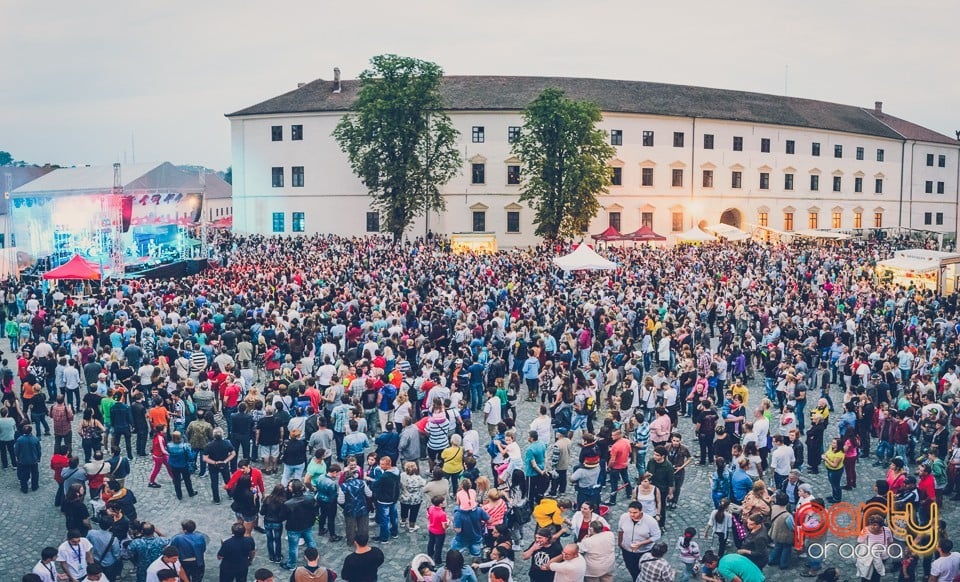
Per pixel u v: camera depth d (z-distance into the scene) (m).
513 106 69.44
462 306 28.67
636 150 73.38
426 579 10.61
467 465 14.11
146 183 47.34
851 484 17.33
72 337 25.17
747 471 14.97
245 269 41.53
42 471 18.27
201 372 20.67
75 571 11.14
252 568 13.65
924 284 39.78
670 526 15.48
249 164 72.62
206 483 17.58
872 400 20.95
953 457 16.83
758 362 27.97
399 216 61.94
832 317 30.41
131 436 20.91
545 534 11.56
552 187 61.00
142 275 44.03
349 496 13.98
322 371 20.42
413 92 60.62
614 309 29.92
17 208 46.22
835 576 10.96
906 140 87.38
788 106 82.94
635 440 17.22
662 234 74.88
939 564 11.39
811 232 74.00
